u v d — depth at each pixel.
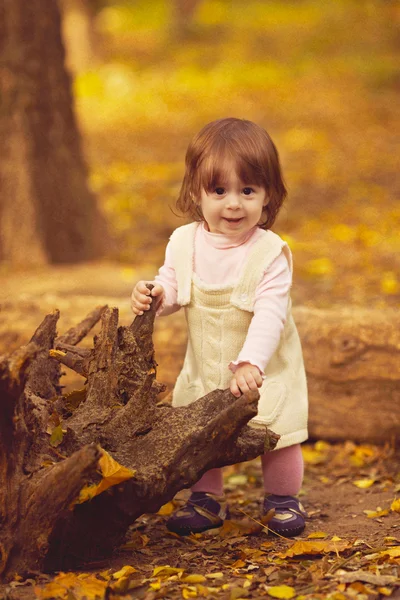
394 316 5.40
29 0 8.67
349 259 9.22
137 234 10.73
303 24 33.28
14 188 8.71
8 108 8.71
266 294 3.71
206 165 3.65
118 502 3.23
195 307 3.84
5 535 3.21
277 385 3.87
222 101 21.73
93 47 28.41
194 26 33.22
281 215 11.44
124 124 19.31
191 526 3.92
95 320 4.21
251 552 3.56
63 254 8.99
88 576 3.27
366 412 5.31
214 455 3.31
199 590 3.11
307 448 5.46
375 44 29.22
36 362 3.73
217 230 3.80
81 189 9.15
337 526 4.00
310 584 3.16
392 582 3.11
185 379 3.98
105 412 3.44
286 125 18.55
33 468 3.24
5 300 6.17
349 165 14.66
